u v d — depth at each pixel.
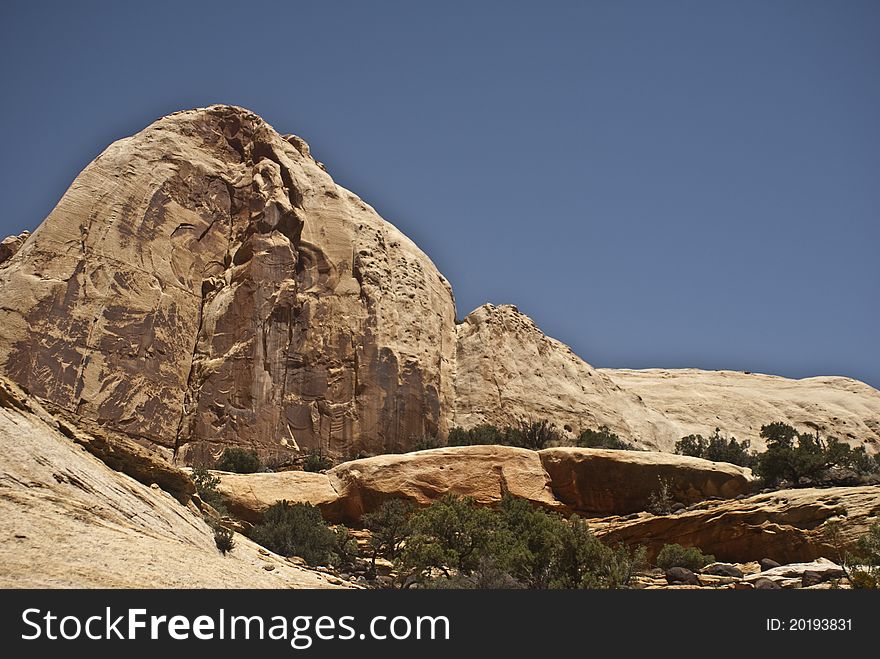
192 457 53.28
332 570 31.23
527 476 45.31
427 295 64.38
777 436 50.59
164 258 59.31
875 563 28.92
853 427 75.06
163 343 56.12
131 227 58.53
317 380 57.72
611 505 44.84
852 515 35.66
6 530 18.02
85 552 18.25
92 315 54.06
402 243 67.62
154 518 23.55
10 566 16.62
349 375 58.16
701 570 34.22
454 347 65.62
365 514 41.34
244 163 66.88
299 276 61.59
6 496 19.58
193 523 25.56
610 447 55.41
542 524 30.52
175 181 62.25
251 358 56.88
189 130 65.75
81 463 23.42
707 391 76.69
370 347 58.78
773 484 44.34
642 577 31.64
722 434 71.06
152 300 56.91
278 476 43.78
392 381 58.03
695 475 44.56
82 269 55.22
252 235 61.50
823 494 37.31
